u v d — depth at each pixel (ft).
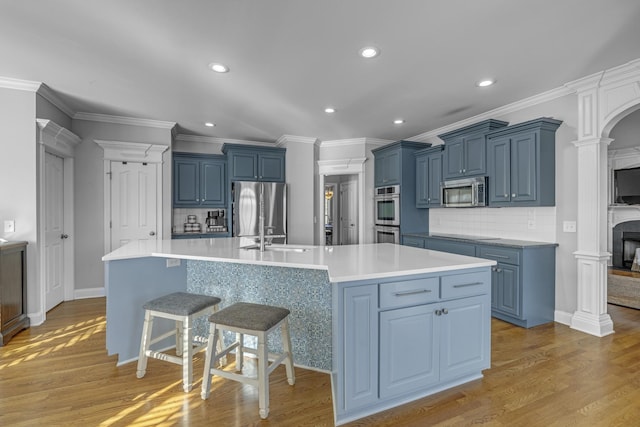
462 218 15.38
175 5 6.67
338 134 17.44
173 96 11.91
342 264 6.88
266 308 6.91
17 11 6.90
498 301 11.67
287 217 17.58
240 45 8.29
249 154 17.20
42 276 11.33
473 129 13.29
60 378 7.53
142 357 7.54
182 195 17.17
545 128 11.13
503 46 8.32
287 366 7.25
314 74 9.98
